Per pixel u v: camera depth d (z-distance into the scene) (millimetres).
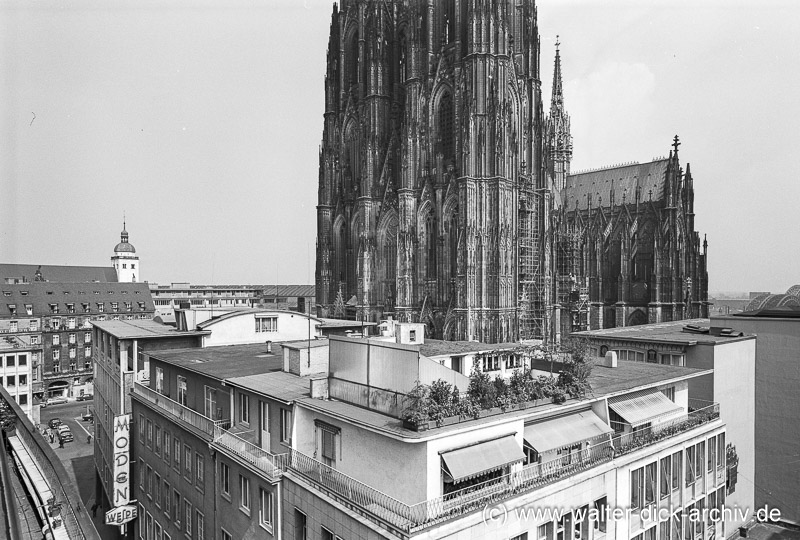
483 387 26859
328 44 127562
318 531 25703
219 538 34406
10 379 86188
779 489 54000
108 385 59938
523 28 107750
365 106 116312
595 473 28562
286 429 30469
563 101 151500
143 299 149375
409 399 25016
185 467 39469
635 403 34125
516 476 25828
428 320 100250
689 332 59562
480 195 93500
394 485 24156
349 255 119812
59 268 166500
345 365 29594
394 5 117750
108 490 57250
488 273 92562
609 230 126125
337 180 123312
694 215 119875
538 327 103375
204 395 39750
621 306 120188
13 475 17672
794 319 53656
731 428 49125
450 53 102062
